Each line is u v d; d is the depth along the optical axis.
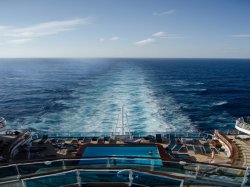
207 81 133.12
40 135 27.08
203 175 11.21
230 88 108.62
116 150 17.81
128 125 46.66
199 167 11.41
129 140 25.53
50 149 23.92
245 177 10.65
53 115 56.22
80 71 190.25
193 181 10.89
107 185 10.34
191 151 23.31
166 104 67.75
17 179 10.89
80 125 47.75
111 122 48.59
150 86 102.44
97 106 62.56
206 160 21.14
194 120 54.28
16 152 22.86
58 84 113.50
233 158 20.23
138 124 47.31
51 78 142.38
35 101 74.88
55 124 49.50
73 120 51.28
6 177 11.09
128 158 11.75
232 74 181.50
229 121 55.53
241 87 112.50
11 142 23.14
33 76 157.38
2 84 118.69
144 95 79.31
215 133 27.05
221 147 24.28
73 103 68.12
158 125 47.50
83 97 76.81
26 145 24.22
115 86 98.88
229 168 11.20
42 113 58.88
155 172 10.55
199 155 22.42
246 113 64.12
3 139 25.03
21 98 81.25
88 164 11.74
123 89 90.88
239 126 26.94
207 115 59.41
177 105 67.88
